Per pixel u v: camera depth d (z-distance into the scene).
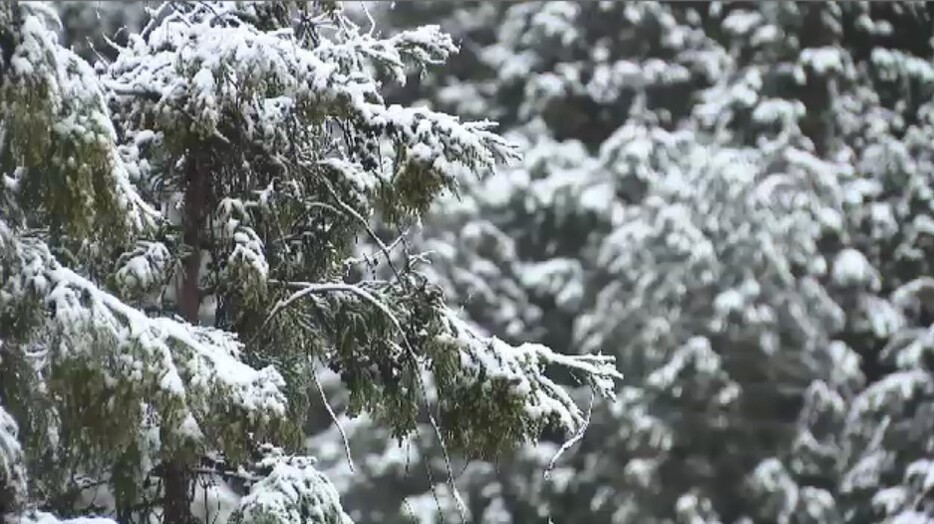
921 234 30.83
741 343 28.50
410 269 8.12
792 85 31.62
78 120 6.59
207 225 8.00
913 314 30.38
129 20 17.98
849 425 28.88
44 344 7.04
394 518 26.62
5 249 6.72
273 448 7.98
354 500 26.69
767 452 28.22
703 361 27.66
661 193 29.88
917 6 33.59
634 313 28.58
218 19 7.98
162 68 7.66
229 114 7.84
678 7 32.81
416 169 7.63
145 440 7.16
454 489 8.05
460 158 7.70
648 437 27.61
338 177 8.05
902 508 27.98
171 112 7.52
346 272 8.70
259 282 7.54
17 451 6.72
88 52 18.19
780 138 30.33
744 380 28.52
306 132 8.01
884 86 33.00
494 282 29.64
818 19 31.91
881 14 33.62
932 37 33.72
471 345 8.00
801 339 28.83
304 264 8.25
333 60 7.81
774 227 29.08
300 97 7.47
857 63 33.12
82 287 6.82
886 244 30.86
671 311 28.39
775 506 27.73
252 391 7.03
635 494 27.64
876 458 28.59
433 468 27.05
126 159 7.83
